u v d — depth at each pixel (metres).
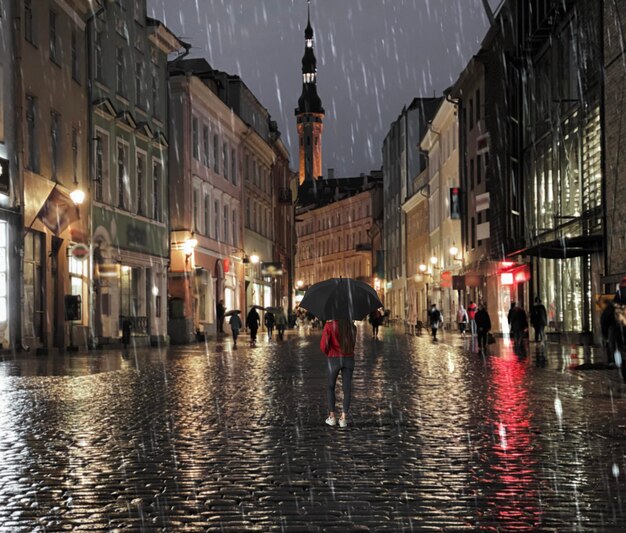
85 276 35.59
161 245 45.88
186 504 6.94
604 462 8.75
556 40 37.59
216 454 9.34
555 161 37.88
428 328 73.75
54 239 32.66
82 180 35.44
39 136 30.98
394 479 7.92
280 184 83.25
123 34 40.97
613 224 29.80
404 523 6.30
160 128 46.31
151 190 44.50
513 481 7.81
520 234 43.84
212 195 56.19
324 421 12.09
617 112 29.44
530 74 42.56
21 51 29.30
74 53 35.16
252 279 68.62
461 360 26.86
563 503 6.94
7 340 28.34
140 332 41.25
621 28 29.11
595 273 32.06
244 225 66.06
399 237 99.56
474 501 7.01
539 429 11.12
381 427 11.43
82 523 6.34
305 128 185.62
